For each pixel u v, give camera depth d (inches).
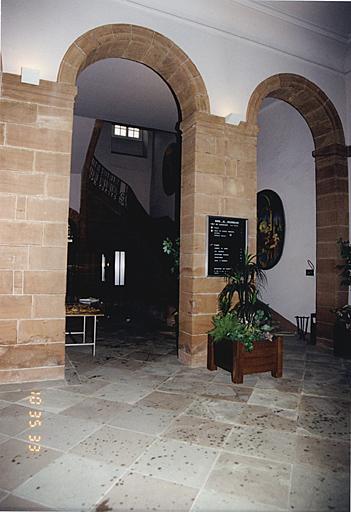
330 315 273.9
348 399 163.3
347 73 279.4
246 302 201.6
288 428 132.5
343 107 280.5
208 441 121.5
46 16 185.9
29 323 175.9
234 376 183.9
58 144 182.7
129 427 130.8
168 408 149.4
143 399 159.0
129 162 703.7
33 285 176.9
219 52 229.6
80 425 131.6
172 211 611.5
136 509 87.4
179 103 236.5
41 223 178.9
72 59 189.5
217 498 92.0
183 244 226.4
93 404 151.9
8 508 86.5
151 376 192.9
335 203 275.7
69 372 196.2
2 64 176.6
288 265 330.3
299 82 259.0
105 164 682.2
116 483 97.2
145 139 725.3
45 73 184.2
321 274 283.9
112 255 596.1
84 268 561.0
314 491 95.4
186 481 98.9
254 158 233.0
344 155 278.4
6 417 137.3
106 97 310.2
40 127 179.9
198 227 216.1
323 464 108.4
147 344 273.4
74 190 546.6
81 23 193.8
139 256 605.6
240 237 225.5
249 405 154.3
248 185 230.1
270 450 116.3
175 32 217.3
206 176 219.3
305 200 315.3
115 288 585.9
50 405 149.8
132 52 215.8
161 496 92.3
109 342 278.5
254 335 189.8
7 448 114.3
